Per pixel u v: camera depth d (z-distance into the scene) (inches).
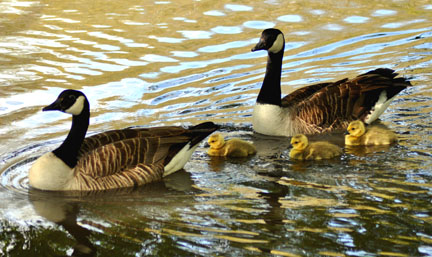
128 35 705.0
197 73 608.4
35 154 450.9
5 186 402.6
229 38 693.3
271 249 321.4
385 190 382.3
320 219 350.0
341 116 496.7
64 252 325.4
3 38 693.3
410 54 643.5
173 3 825.5
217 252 319.6
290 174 413.1
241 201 376.5
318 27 722.8
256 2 821.9
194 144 423.2
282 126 487.2
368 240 327.3
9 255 324.2
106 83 583.8
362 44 673.0
